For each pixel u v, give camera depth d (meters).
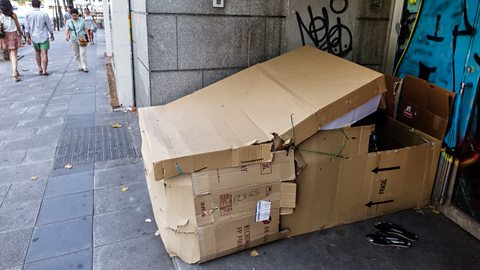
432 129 3.04
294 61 3.14
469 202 2.83
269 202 2.44
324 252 2.58
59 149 4.22
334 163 2.61
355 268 2.45
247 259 2.50
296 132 2.34
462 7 2.72
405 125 3.18
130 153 4.13
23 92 6.84
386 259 2.54
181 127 2.59
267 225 2.51
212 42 3.27
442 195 3.05
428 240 2.73
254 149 2.29
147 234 2.78
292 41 3.52
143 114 2.84
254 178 2.35
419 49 3.21
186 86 3.32
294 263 2.48
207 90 3.16
